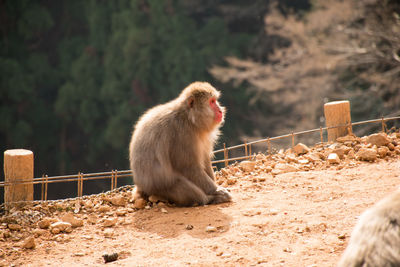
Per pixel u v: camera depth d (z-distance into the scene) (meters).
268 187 6.85
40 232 5.95
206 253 4.94
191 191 6.43
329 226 5.29
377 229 2.60
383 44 23.52
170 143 6.44
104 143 39.25
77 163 41.03
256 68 27.41
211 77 36.06
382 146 8.04
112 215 6.48
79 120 40.34
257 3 37.00
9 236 5.91
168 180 6.43
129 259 4.98
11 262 5.20
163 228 5.78
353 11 23.48
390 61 22.02
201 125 6.47
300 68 25.34
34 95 40.91
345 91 23.84
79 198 7.10
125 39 39.06
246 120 34.69
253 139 28.47
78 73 40.44
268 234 5.25
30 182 6.88
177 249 5.09
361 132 20.92
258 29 38.12
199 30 39.44
